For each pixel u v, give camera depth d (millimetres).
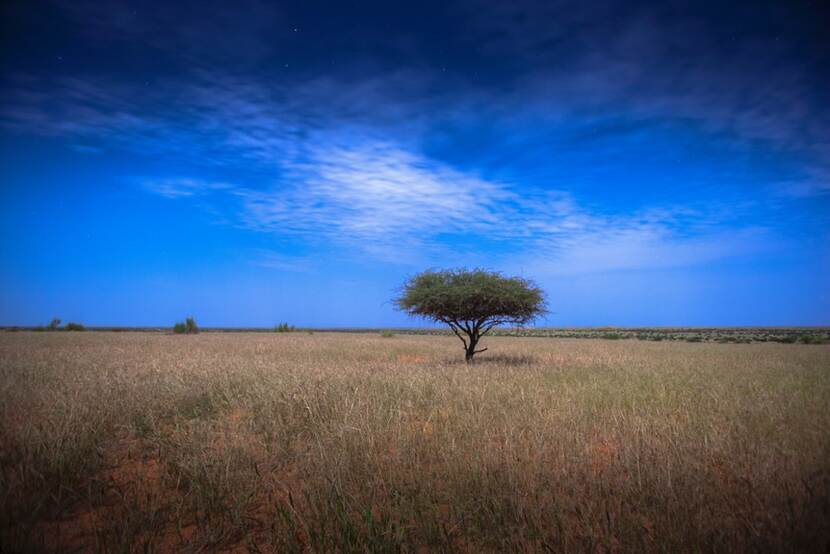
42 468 5141
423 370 13867
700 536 3709
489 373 13273
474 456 5488
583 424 7012
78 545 3916
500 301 17844
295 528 4156
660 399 9234
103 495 4910
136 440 6746
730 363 18031
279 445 6230
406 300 18922
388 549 3664
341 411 7641
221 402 8984
